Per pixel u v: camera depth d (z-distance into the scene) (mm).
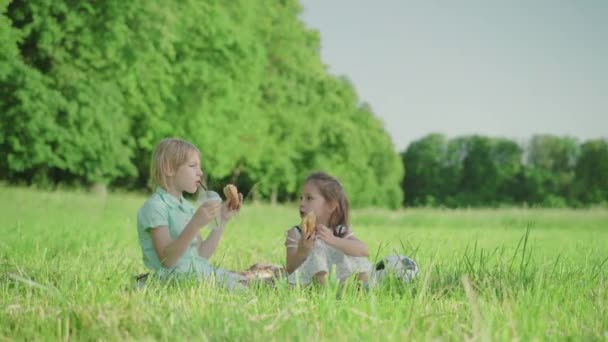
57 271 5445
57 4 24922
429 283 4742
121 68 26766
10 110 24719
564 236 15352
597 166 89125
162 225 5098
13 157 25641
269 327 3244
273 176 41562
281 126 38844
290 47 40312
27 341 3332
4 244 7406
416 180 91750
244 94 33062
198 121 30453
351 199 46938
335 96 42719
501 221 22797
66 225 10836
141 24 26328
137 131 30094
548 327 3463
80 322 3490
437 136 92562
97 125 26047
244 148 36156
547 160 91562
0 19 23797
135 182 38594
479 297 4156
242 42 30828
